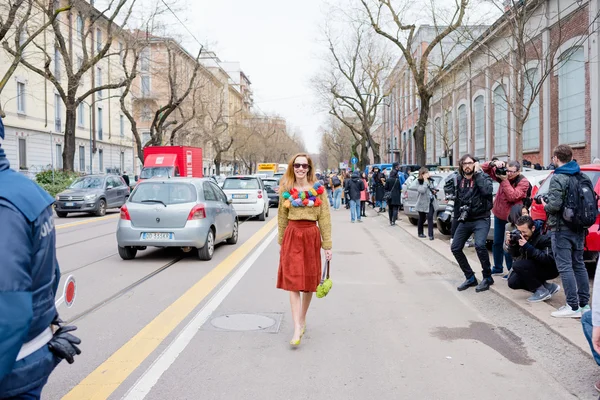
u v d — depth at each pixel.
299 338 5.26
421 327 6.02
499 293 7.37
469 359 4.96
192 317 6.37
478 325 6.09
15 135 35.00
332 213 24.78
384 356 5.04
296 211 5.34
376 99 41.06
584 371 4.64
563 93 20.38
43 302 2.13
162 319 6.27
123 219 10.38
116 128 51.50
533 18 21.33
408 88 53.41
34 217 2.02
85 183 22.84
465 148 34.28
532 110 23.33
